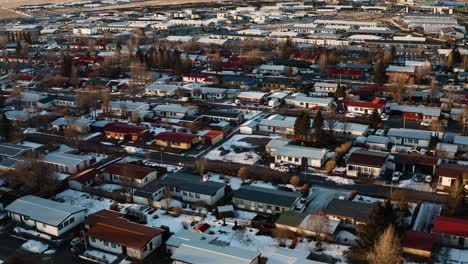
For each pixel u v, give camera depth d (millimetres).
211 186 51594
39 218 45750
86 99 82812
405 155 58438
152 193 50562
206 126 73062
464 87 93875
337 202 47344
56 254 42062
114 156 63406
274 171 57906
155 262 40594
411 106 79188
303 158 58938
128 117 79688
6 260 41062
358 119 75000
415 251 39781
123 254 41719
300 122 65438
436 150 60812
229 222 46344
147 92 94250
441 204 49062
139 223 46281
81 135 69312
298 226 43281
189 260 38531
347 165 56375
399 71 103625
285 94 89312
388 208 39562
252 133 71250
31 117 77438
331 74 106062
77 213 47000
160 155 63594
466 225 42062
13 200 51188
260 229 44875
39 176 53719
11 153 61938
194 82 102375
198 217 47531
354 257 39625
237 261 37969
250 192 49969
